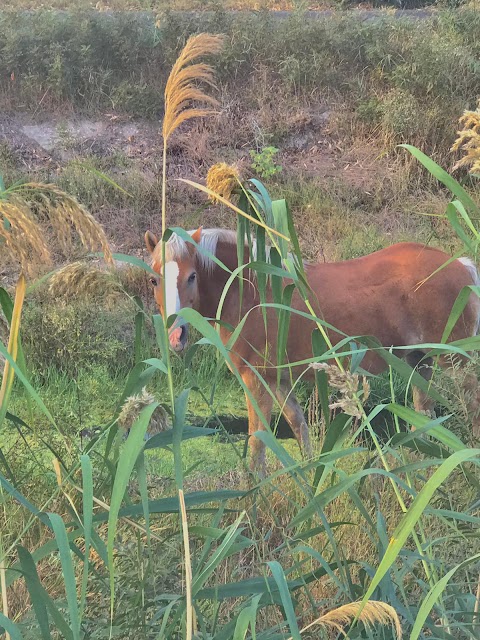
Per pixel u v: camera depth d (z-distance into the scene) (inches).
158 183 388.5
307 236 358.6
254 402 79.7
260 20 463.2
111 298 87.7
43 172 390.6
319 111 438.0
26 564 70.7
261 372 193.5
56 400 216.4
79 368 244.8
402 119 405.4
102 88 436.8
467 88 422.3
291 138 427.2
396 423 91.1
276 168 394.0
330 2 566.3
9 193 64.1
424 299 202.2
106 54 443.5
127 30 446.6
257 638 85.4
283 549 118.6
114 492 66.4
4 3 518.9
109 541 66.6
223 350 75.4
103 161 402.3
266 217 93.7
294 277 90.1
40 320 261.3
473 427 112.7
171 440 78.4
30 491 145.2
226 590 80.9
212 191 89.2
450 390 108.3
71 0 527.8
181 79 77.2
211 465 189.0
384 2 581.6
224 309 191.8
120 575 89.1
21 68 434.3
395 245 213.8
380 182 392.5
